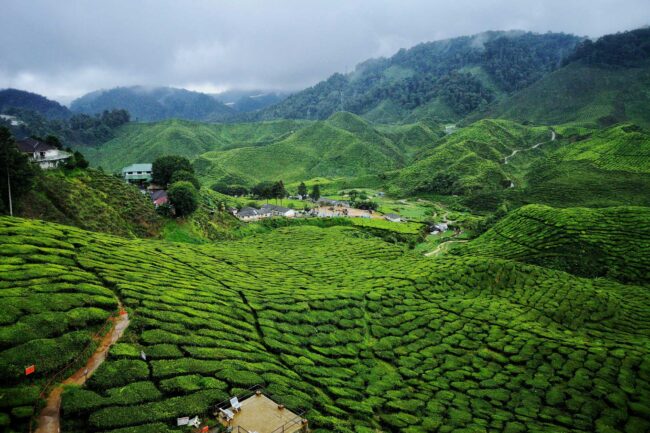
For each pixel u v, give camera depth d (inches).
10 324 1839.3
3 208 3545.8
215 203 7652.6
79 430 1497.3
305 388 2226.9
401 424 2220.7
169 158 7322.8
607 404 2603.3
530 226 6471.5
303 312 3235.7
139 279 2755.9
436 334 3363.7
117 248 3282.5
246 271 4067.4
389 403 2399.1
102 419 1534.2
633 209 6161.4
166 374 1873.8
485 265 4581.7
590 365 2957.7
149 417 1599.4
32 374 1648.6
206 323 2485.2
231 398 1804.9
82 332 1953.7
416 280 4227.4
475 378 2844.5
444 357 3073.3
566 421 2426.2
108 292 2368.4
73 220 4330.7
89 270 2635.3
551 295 4185.5
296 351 2691.9
